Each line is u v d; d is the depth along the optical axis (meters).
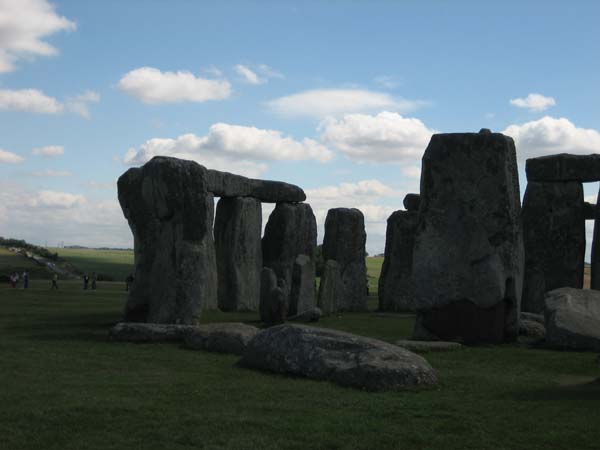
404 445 7.12
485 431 7.62
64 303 26.20
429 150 16.88
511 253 16.25
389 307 28.81
